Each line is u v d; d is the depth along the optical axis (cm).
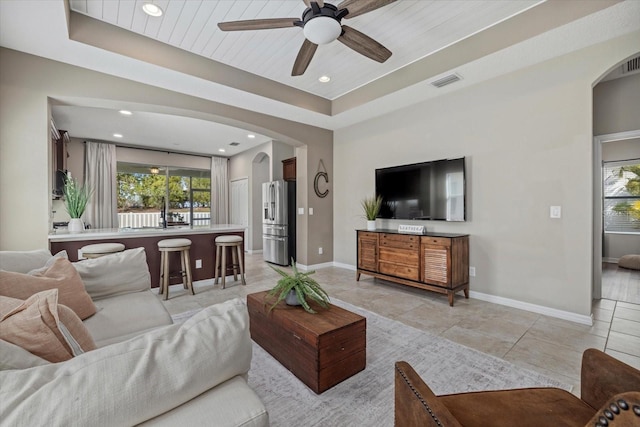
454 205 367
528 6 255
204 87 354
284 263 584
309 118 480
